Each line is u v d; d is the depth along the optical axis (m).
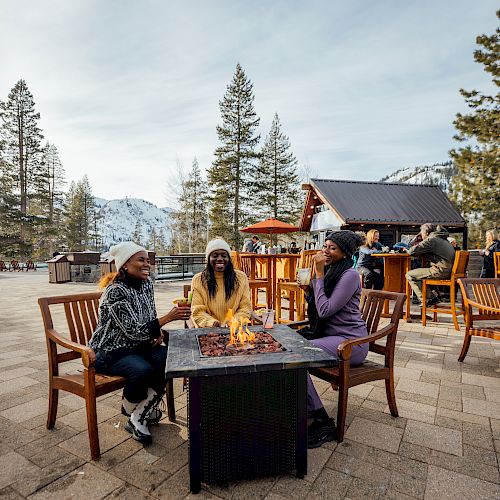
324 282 2.55
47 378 3.45
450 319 6.11
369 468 1.98
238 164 29.69
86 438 2.31
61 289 11.73
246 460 1.86
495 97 15.06
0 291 11.18
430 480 1.87
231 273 2.87
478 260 9.67
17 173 37.62
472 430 2.38
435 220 14.27
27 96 37.75
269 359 1.76
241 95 29.69
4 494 1.77
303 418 1.88
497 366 3.67
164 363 2.38
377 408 2.72
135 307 2.40
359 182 16.03
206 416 1.77
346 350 2.18
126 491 1.79
